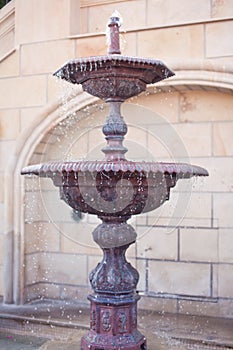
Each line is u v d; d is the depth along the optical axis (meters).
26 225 4.99
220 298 4.53
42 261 5.19
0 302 5.01
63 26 4.84
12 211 4.95
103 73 2.72
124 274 2.96
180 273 4.68
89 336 2.99
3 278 4.99
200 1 4.71
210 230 4.59
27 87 4.97
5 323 4.55
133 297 2.98
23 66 5.00
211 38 4.28
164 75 2.96
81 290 5.04
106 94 2.84
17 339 4.30
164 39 4.43
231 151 4.54
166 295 4.73
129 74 2.72
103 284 2.95
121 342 2.90
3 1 6.82
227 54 4.22
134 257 4.84
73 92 4.70
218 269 4.55
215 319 4.43
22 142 4.93
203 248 4.61
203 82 4.29
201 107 4.65
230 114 4.55
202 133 4.64
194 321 4.37
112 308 2.93
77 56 4.78
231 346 3.73
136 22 4.97
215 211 4.58
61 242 5.13
